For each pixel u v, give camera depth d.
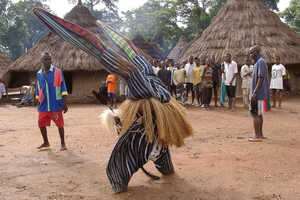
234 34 16.00
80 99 16.16
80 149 5.41
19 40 65.94
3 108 13.32
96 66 15.18
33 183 3.69
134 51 3.48
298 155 4.67
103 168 4.27
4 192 3.41
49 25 3.14
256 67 5.70
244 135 6.39
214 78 11.77
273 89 11.48
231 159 4.53
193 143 5.65
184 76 11.85
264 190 3.32
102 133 6.87
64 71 15.48
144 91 3.26
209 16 56.16
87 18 17.48
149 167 4.29
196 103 13.37
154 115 3.33
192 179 3.73
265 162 4.34
